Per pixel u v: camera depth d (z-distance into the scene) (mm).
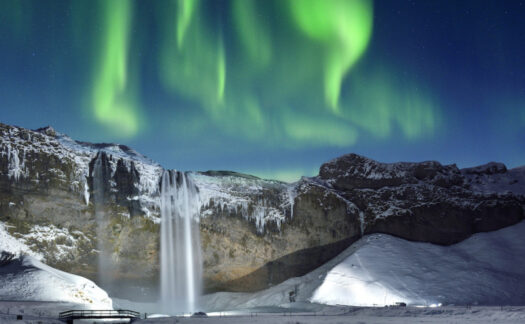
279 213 85500
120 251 72500
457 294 73438
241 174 88750
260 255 82688
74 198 69375
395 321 49625
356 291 74375
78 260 68938
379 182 95812
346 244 88688
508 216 95062
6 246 63094
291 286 80625
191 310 75938
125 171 73875
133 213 72875
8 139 66625
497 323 45906
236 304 78438
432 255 86062
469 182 107500
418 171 101938
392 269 79875
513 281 77188
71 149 71312
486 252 86375
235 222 81500
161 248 75312
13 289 53562
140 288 76000
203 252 78938
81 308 53688
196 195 79812
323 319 53594
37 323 43250
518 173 113438
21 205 66062
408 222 91000
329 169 97812
